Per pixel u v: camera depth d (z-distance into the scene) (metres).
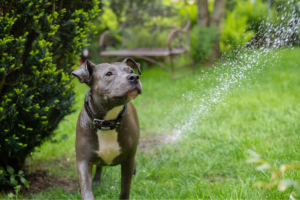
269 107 4.82
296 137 3.55
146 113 5.34
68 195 2.91
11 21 2.59
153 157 3.73
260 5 9.32
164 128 4.69
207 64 8.20
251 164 3.18
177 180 3.04
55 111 3.11
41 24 2.91
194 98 4.94
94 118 2.38
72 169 3.58
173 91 6.37
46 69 2.85
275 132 3.92
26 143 3.00
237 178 3.00
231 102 4.98
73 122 4.97
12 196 2.85
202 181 2.93
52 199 2.89
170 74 8.22
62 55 3.10
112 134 2.39
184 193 2.75
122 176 2.60
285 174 2.65
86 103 2.44
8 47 2.67
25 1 2.68
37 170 3.52
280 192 2.43
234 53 4.42
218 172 3.18
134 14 8.70
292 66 7.00
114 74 2.32
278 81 6.11
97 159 2.47
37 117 2.84
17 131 2.85
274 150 3.31
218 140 3.94
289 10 3.96
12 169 3.02
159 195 2.78
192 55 8.63
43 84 2.88
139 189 2.95
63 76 2.91
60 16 2.95
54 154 3.94
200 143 3.94
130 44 8.73
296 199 1.59
